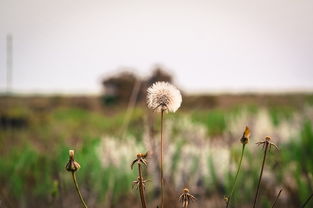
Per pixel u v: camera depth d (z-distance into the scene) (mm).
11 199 3576
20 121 11195
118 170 4348
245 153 4227
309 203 3105
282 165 3688
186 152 5512
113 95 20797
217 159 4652
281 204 3299
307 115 7680
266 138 1657
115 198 4109
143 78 4145
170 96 1742
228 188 3746
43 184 3889
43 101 21547
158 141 3105
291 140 5746
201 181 4453
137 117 5258
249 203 3451
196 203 3850
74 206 3609
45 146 5480
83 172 4133
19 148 5703
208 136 6422
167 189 3031
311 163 3943
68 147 3998
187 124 7281
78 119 12336
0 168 4367
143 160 1580
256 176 3777
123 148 4574
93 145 4898
